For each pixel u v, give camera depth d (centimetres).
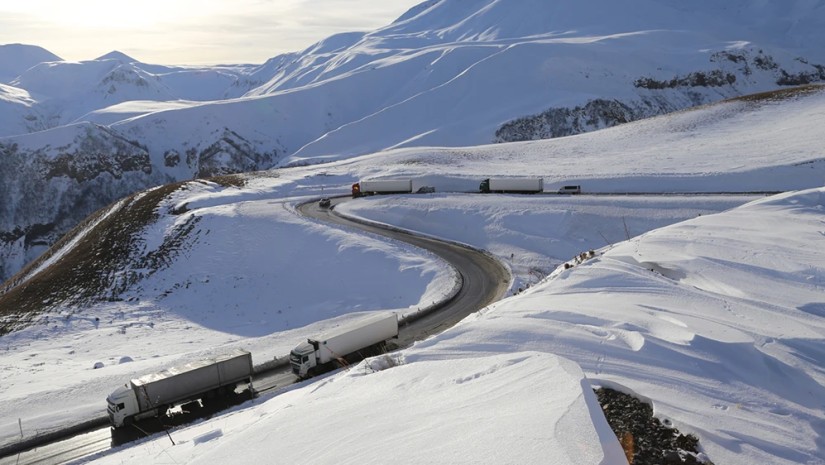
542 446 488
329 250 5409
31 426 2239
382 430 682
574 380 702
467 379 868
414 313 3444
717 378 1034
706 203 5106
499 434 545
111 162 19675
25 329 4347
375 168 9400
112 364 3247
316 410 869
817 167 5847
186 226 6338
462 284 4103
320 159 16575
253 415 1394
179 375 2281
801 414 890
